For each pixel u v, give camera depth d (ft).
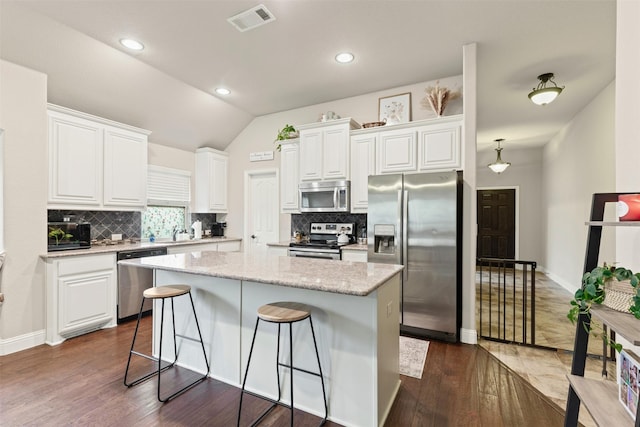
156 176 14.52
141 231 14.12
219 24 8.62
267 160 16.06
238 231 16.85
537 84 12.26
